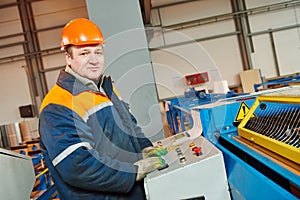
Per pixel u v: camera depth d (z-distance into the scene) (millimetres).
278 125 691
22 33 4930
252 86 4727
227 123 919
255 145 706
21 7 4875
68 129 741
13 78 5012
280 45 4996
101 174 738
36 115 5027
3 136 3559
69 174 729
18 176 876
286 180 512
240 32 4984
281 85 3354
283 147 565
